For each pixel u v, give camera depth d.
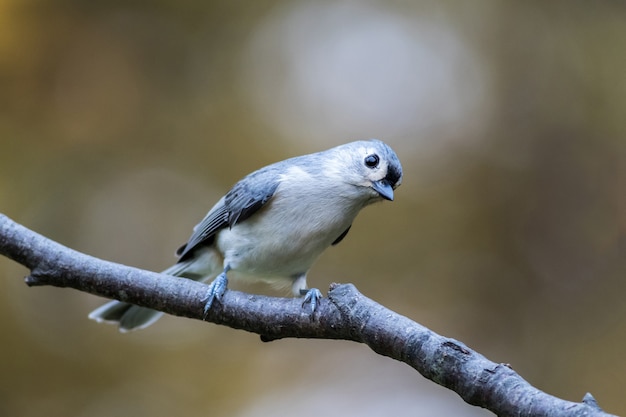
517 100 12.99
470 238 12.17
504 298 11.79
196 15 13.32
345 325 5.64
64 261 6.23
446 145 12.70
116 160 12.35
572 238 12.18
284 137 12.59
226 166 12.40
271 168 7.89
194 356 11.17
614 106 12.81
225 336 11.38
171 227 12.05
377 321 5.42
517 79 13.09
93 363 10.91
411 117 12.84
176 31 13.22
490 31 13.42
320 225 7.61
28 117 12.39
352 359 11.38
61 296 11.14
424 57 13.23
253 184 7.68
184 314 6.34
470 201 12.34
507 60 13.24
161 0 13.28
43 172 12.04
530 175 12.53
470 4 13.58
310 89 12.95
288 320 5.95
